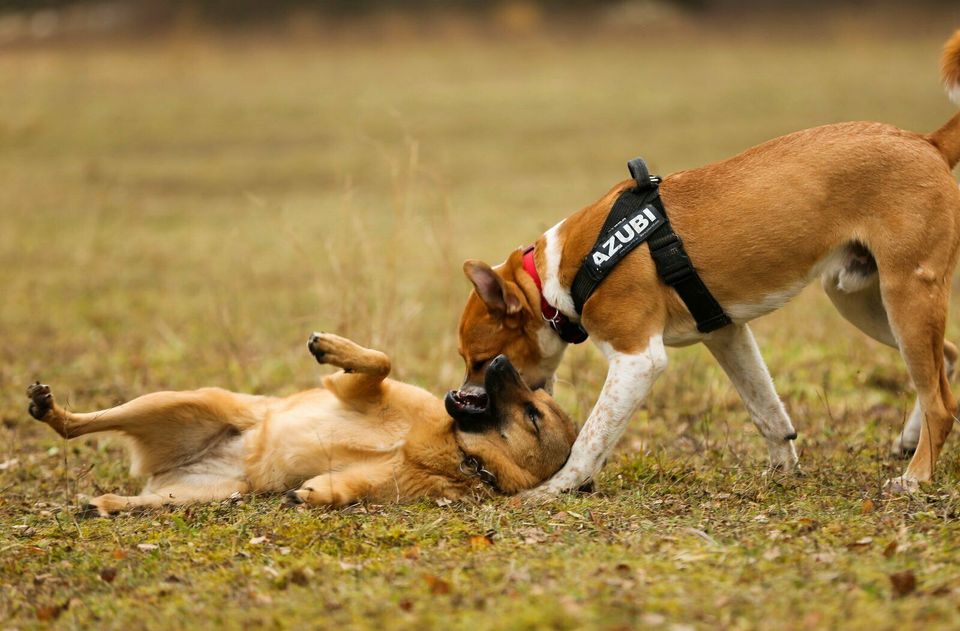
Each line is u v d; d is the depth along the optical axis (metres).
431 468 8.05
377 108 38.94
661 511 7.31
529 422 8.22
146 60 50.66
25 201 27.06
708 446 9.48
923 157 7.92
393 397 8.16
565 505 7.50
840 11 56.97
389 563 6.30
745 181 8.13
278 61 49.94
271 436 8.13
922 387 7.88
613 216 8.19
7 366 13.19
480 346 8.71
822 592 5.49
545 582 5.75
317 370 12.75
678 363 12.74
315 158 31.73
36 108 38.91
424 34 55.75
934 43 49.09
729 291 8.12
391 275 12.59
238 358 12.91
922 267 7.80
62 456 9.51
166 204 26.77
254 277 18.55
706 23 57.69
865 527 6.66
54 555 6.75
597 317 8.13
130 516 7.57
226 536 6.98
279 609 5.59
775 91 38.94
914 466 7.91
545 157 30.80
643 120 35.47
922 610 5.17
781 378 11.98
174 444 8.27
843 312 9.04
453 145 33.00
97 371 12.92
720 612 5.26
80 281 18.91
